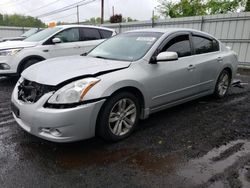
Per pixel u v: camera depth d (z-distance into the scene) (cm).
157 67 359
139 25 1384
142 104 349
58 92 277
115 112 317
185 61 406
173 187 234
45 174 252
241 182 241
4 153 291
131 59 356
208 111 447
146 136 341
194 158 285
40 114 273
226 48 530
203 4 1784
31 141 322
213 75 476
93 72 303
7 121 389
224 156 290
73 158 283
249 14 964
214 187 233
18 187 232
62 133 273
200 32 465
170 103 395
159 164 272
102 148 306
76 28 737
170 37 394
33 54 641
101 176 250
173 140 330
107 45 429
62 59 378
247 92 593
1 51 610
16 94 322
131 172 258
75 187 233
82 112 277
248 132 358
